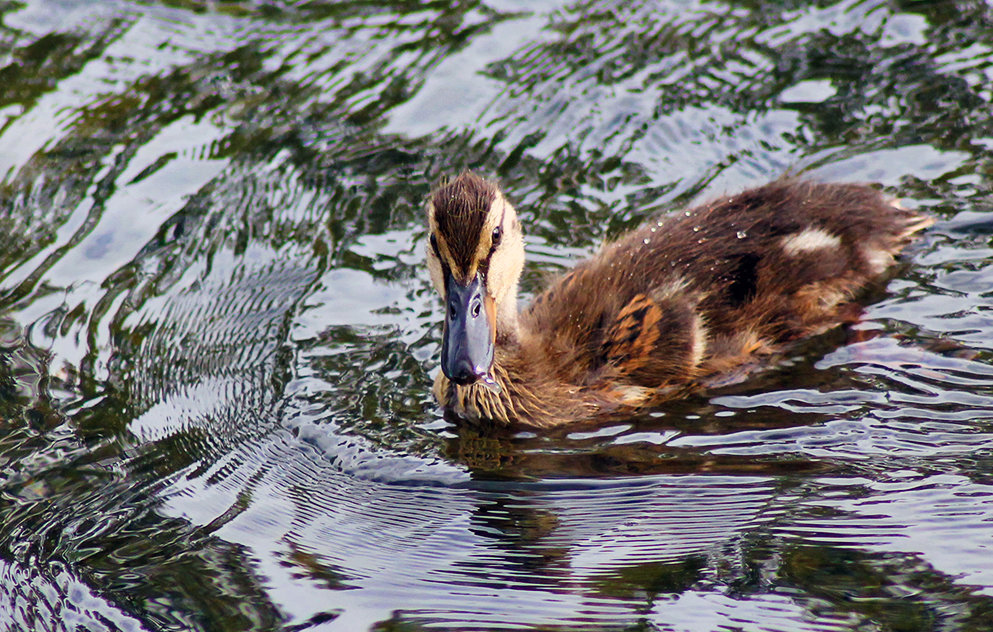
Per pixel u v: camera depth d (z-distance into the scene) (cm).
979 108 1412
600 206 1327
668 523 885
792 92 1480
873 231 1185
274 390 1084
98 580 839
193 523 902
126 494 938
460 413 1055
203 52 1633
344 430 1029
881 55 1530
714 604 788
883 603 776
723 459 963
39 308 1188
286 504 929
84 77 1576
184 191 1368
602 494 932
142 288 1220
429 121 1477
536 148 1426
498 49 1614
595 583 821
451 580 834
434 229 1021
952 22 1580
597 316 1094
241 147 1444
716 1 1692
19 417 1037
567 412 1046
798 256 1136
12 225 1313
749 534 860
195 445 1005
